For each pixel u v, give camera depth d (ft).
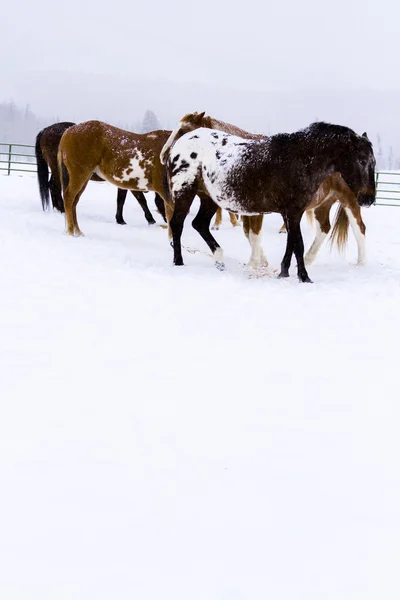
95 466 10.86
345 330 19.43
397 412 13.51
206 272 28.17
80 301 21.24
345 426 12.77
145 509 9.70
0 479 10.32
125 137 34.35
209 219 30.94
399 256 36.96
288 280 27.91
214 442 11.88
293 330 19.29
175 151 29.50
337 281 27.81
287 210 28.04
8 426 12.12
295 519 9.59
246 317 20.54
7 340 16.87
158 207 43.04
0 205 45.96
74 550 8.71
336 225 31.96
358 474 10.97
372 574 8.45
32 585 8.04
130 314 20.08
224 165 28.32
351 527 9.45
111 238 36.68
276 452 11.60
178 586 8.09
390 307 22.29
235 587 8.09
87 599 7.84
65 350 16.37
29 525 9.20
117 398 13.58
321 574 8.41
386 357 16.99
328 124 27.71
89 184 65.72
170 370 15.38
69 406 13.09
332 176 29.76
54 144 42.34
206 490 10.27
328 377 15.40
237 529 9.28
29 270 25.32
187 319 19.90
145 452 11.40
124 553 8.68
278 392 14.35
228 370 15.58
